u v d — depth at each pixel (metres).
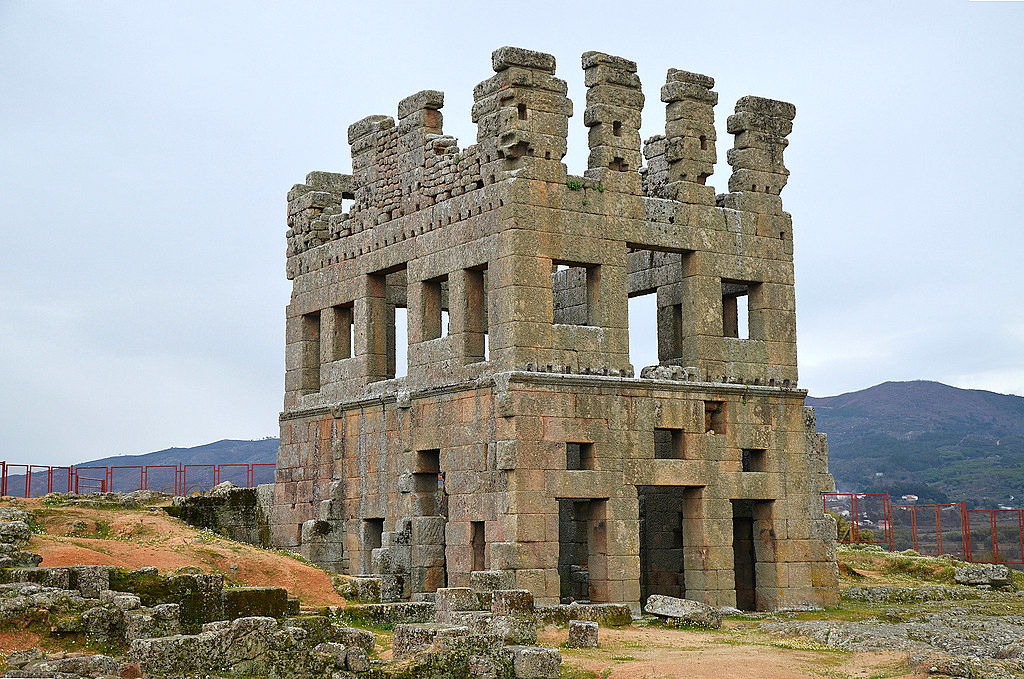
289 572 42.12
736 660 31.91
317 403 52.38
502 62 43.31
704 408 46.09
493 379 42.41
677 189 46.59
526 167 43.03
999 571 57.44
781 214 49.00
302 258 54.12
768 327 48.12
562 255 43.44
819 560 48.03
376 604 37.88
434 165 46.72
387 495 47.66
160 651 25.91
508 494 41.56
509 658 29.09
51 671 25.17
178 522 49.12
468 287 44.75
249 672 26.66
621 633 36.94
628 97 45.59
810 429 48.72
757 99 48.97
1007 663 32.62
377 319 50.09
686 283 46.97
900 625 41.84
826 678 30.77
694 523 45.81
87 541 40.38
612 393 43.84
